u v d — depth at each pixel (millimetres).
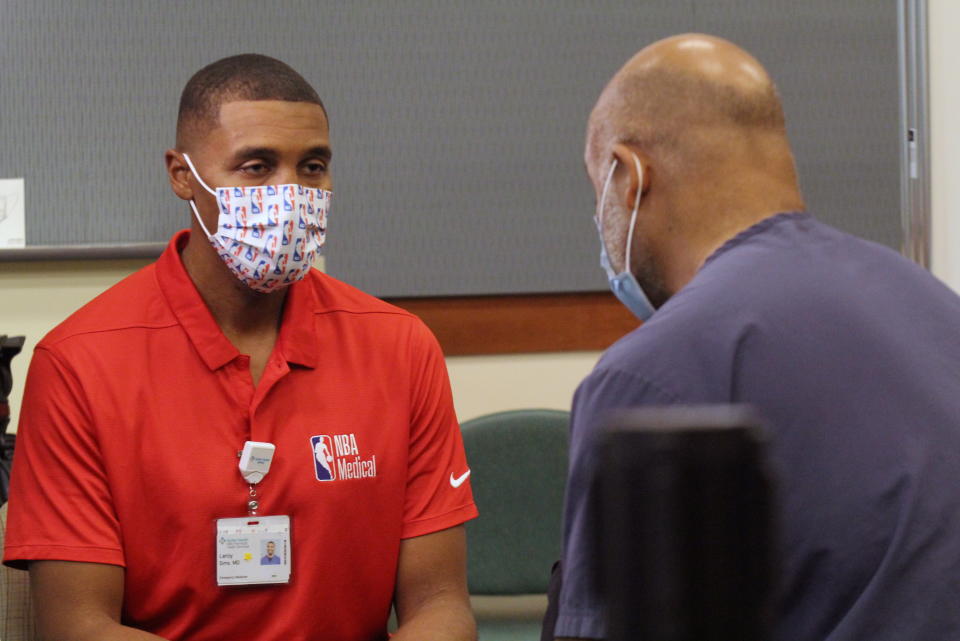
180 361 2199
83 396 2141
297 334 2271
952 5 4270
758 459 424
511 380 4137
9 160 3762
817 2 4246
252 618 2141
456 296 4098
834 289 1454
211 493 2131
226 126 2213
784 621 1369
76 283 3760
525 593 3670
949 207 4301
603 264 1781
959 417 1392
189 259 2324
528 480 3701
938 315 1505
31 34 3756
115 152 3818
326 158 2338
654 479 421
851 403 1367
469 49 4039
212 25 3861
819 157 4281
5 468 2990
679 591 418
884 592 1315
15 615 2293
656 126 1570
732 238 1537
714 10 4191
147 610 2148
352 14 3957
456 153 4055
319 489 2186
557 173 4125
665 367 1377
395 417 2312
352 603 2234
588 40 4109
